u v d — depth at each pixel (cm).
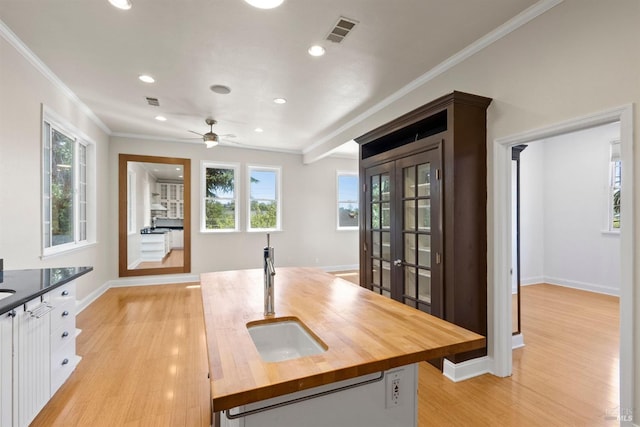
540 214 586
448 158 250
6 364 164
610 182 504
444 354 116
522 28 228
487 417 199
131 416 201
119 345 308
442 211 255
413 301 297
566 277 555
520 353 291
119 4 212
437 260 261
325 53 280
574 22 198
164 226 944
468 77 273
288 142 613
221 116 451
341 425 116
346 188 750
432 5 216
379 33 249
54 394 221
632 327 170
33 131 283
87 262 436
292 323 150
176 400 218
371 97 381
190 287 554
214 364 100
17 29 241
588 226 526
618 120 179
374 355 107
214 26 239
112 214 545
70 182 396
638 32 170
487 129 255
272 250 160
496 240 249
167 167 738
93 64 297
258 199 664
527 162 573
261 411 103
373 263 368
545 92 214
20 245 263
